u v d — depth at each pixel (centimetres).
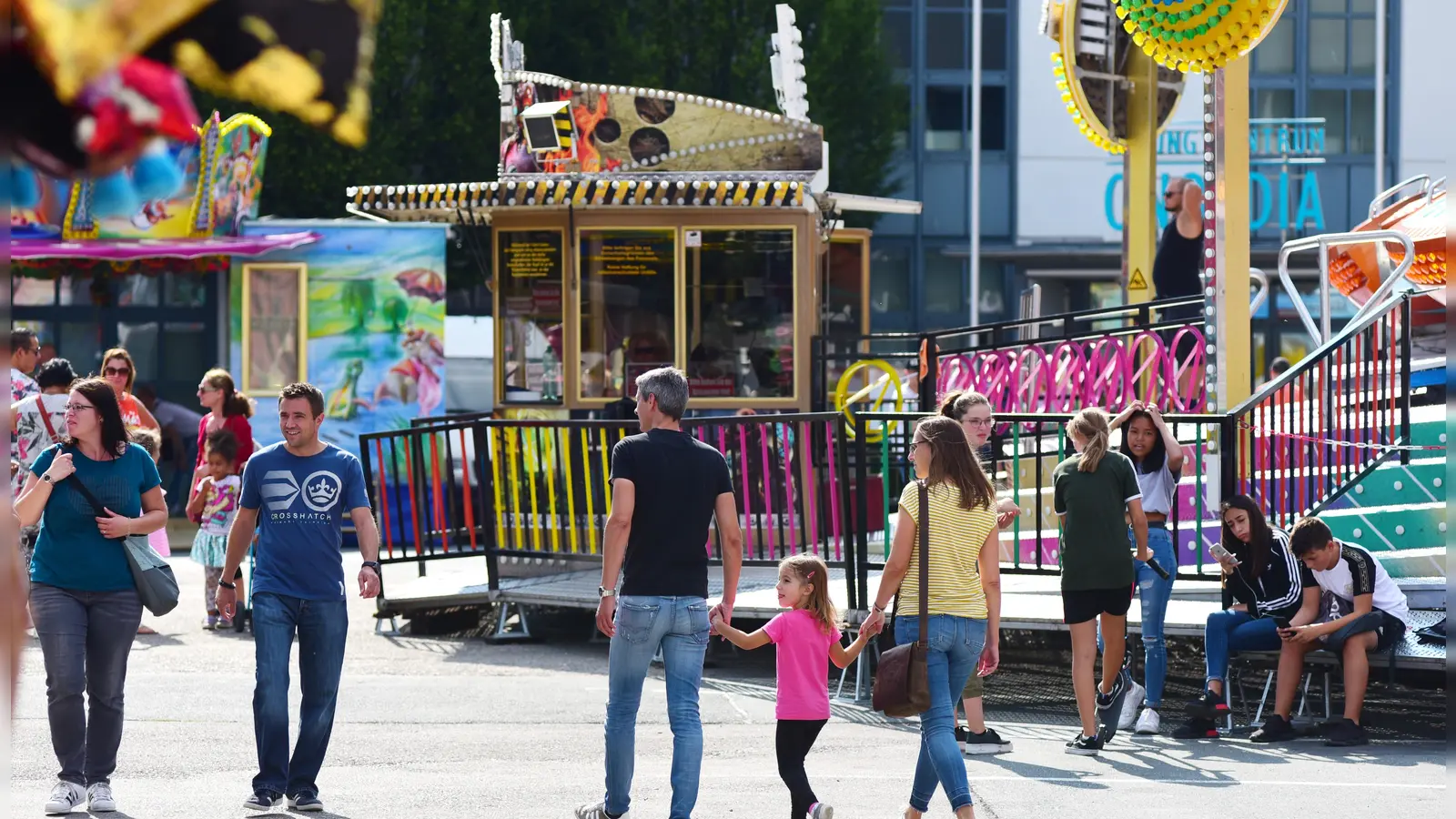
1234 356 2150
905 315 6700
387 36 4575
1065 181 6694
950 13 6681
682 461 1159
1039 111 6688
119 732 1228
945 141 6700
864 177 5378
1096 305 6794
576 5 4831
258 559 1252
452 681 1909
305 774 1237
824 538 1941
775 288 2858
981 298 6731
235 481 2253
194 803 1250
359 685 1869
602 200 2761
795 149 2833
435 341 3350
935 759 1133
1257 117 6781
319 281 3338
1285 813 1248
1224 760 1507
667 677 1159
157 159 279
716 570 2169
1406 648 1662
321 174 4550
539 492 2197
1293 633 1597
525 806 1259
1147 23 2117
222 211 3278
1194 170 6375
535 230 2881
